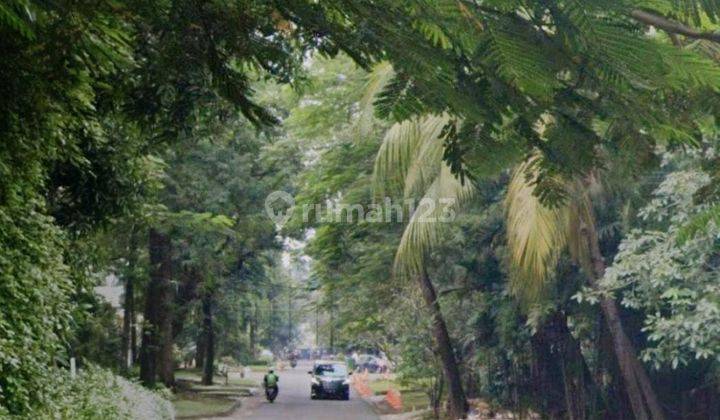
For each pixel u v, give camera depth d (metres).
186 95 7.43
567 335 18.86
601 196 13.88
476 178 4.58
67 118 7.47
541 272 11.43
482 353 22.11
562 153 4.44
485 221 17.80
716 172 5.93
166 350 32.53
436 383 27.48
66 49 4.46
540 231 11.12
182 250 28.78
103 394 12.03
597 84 3.51
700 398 17.27
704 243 11.46
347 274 23.22
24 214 7.84
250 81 5.43
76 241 11.90
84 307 10.82
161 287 28.48
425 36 3.17
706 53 3.88
